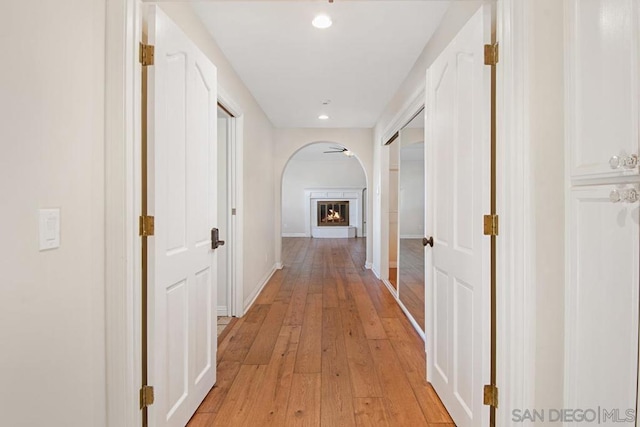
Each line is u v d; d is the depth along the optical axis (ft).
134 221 4.54
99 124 4.28
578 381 3.97
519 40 4.30
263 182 15.58
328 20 7.86
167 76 5.05
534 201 4.23
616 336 3.40
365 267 20.18
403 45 8.98
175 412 5.32
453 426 5.71
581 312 3.92
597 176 3.61
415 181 19.49
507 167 4.47
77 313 3.95
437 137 6.57
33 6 3.29
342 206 39.01
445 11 7.47
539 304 4.25
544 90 4.22
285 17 7.68
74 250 3.88
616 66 3.34
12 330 3.10
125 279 4.44
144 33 4.94
